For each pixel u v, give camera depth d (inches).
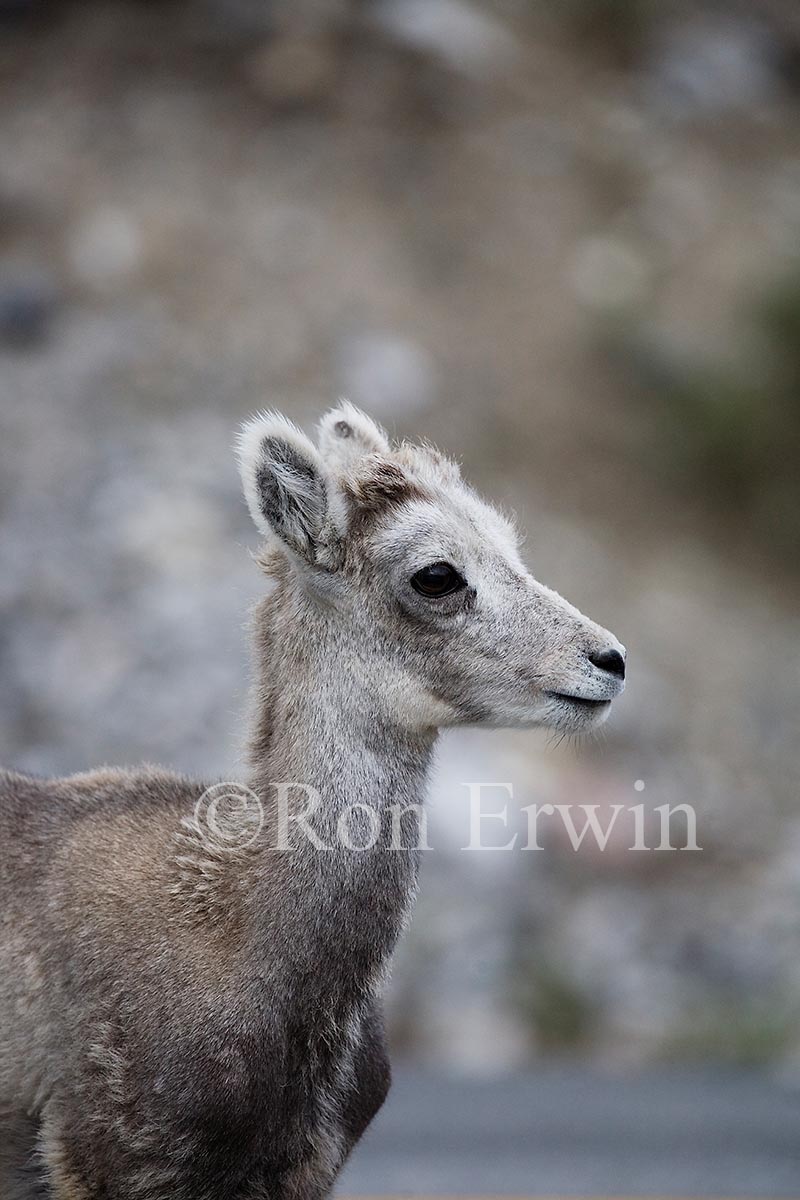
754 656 1449.3
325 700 470.9
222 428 1502.2
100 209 1729.8
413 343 1644.9
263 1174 439.8
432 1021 1005.2
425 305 1690.5
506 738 1251.8
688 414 1648.6
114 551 1363.2
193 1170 428.1
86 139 1803.6
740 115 2053.4
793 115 2087.8
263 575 498.6
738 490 1641.2
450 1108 842.8
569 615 487.2
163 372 1560.0
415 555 476.4
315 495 473.7
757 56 2164.1
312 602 477.7
